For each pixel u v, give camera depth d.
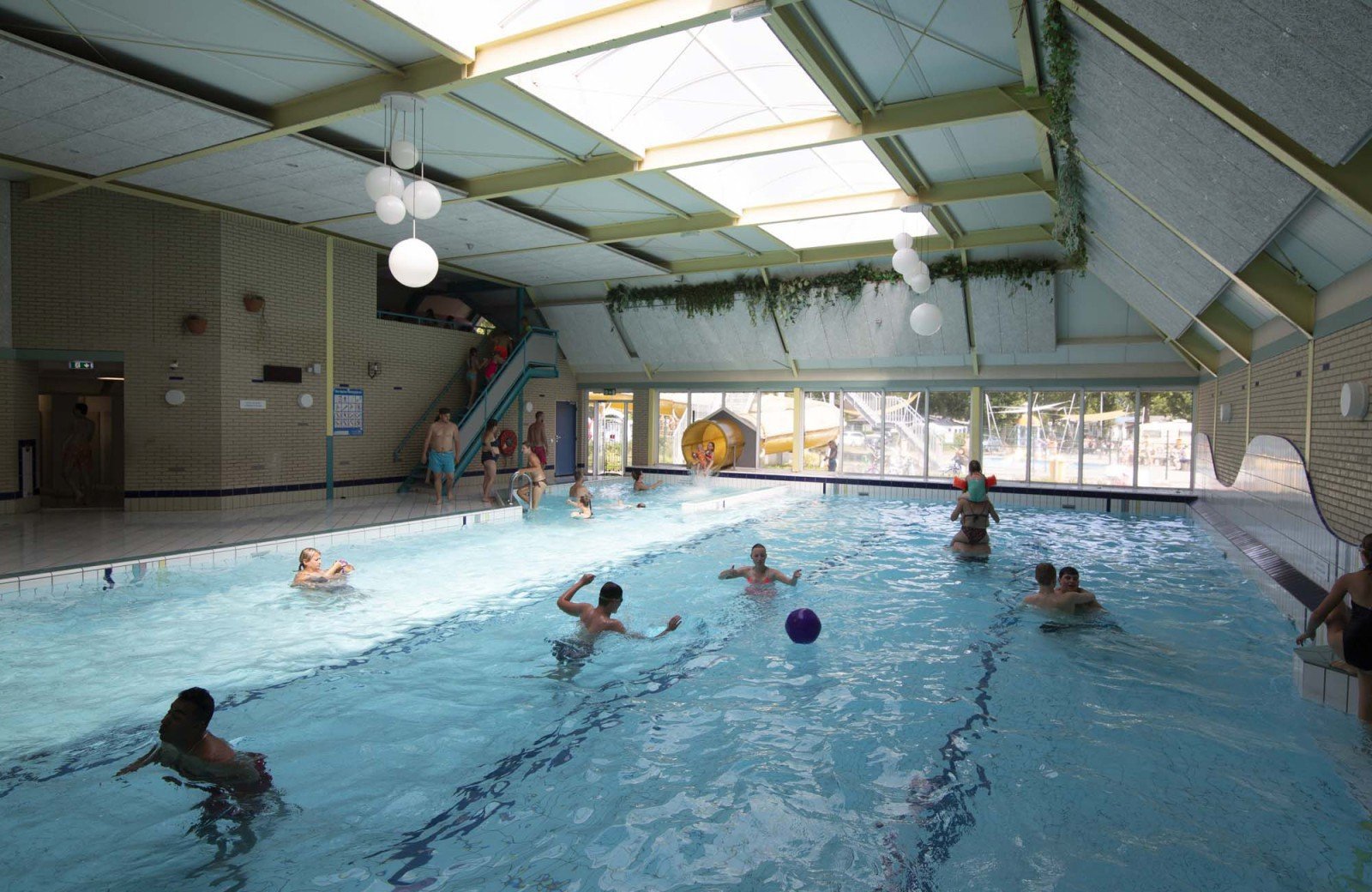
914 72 7.18
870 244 14.57
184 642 5.98
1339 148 4.14
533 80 7.41
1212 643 6.23
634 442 20.80
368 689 5.09
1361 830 3.43
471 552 9.83
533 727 4.52
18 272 10.98
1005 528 12.51
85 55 6.68
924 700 5.00
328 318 13.60
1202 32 3.99
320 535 9.86
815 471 18.84
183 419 11.74
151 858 3.14
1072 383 16.08
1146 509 14.50
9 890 2.90
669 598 7.59
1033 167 9.88
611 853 3.22
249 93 7.60
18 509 11.25
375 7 5.78
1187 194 6.26
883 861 3.17
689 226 12.52
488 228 12.57
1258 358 9.96
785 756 4.17
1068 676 5.46
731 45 6.96
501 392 16.91
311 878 3.02
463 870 3.09
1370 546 4.77
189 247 11.64
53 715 4.53
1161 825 3.47
